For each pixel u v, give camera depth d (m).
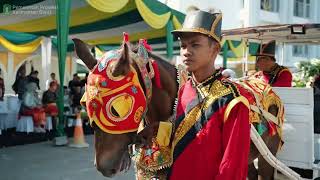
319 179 4.42
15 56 19.58
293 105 4.41
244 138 1.94
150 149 2.57
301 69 7.05
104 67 2.30
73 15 11.27
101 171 2.25
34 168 7.23
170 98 2.62
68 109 12.71
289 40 6.39
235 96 1.99
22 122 11.40
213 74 2.11
